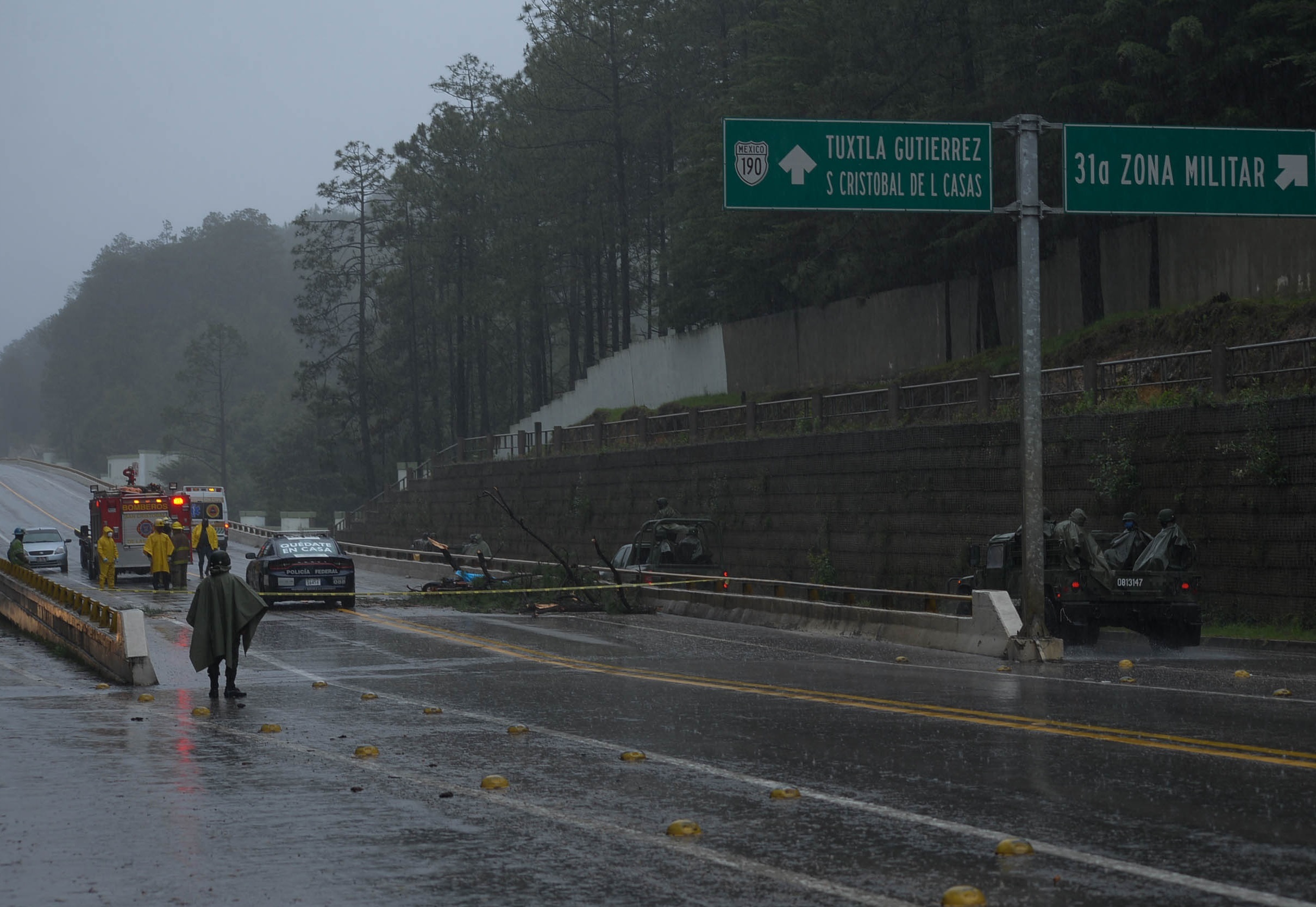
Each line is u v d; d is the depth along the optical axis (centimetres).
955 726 1559
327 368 11288
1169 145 2462
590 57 8281
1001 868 880
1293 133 2489
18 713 1830
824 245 5844
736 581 3881
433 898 827
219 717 1762
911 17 5147
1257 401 3025
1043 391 3931
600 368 8206
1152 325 4147
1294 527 2930
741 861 914
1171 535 2664
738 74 6950
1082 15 4406
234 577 2000
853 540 4578
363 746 1437
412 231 10812
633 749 1430
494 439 8319
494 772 1289
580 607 3838
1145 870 866
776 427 5228
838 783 1205
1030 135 2466
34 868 918
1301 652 2645
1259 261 4056
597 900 819
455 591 4241
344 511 13600
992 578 2852
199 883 873
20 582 3678
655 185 8869
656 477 5959
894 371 5775
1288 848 923
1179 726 1519
